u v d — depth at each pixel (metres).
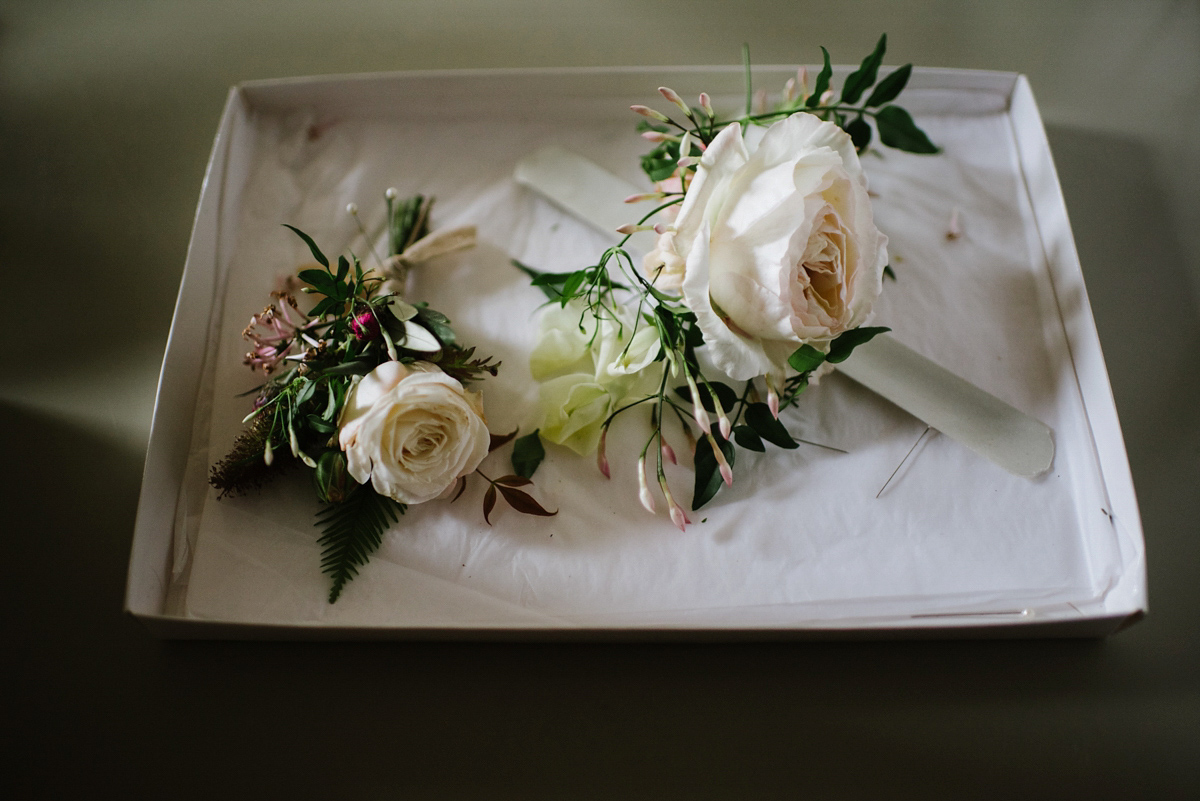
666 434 0.45
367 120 0.52
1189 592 0.43
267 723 0.41
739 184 0.38
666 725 0.41
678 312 0.42
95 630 0.43
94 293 0.50
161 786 0.40
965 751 0.40
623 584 0.42
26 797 0.40
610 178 0.50
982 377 0.46
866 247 0.39
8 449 0.46
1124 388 0.47
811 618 0.41
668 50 0.57
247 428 0.44
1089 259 0.50
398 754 0.41
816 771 0.40
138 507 0.40
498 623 0.41
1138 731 0.40
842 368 0.45
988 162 0.51
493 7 0.58
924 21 0.57
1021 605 0.41
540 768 0.40
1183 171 0.52
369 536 0.42
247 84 0.51
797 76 0.48
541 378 0.46
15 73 0.56
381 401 0.39
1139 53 0.55
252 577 0.42
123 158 0.54
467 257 0.49
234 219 0.49
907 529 0.43
